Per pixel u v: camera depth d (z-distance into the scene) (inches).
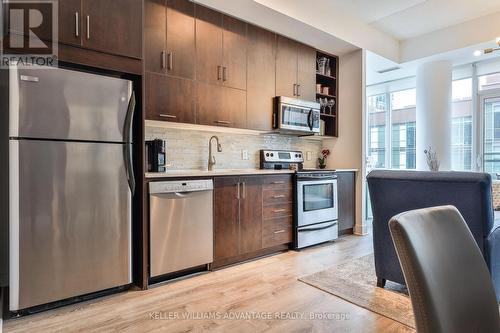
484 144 186.7
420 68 190.4
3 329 71.9
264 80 143.4
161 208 97.9
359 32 163.9
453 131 200.8
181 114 116.3
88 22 86.0
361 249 140.2
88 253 85.1
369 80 224.7
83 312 80.3
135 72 94.9
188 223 103.7
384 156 234.2
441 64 182.2
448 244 32.4
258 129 141.1
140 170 95.7
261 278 104.0
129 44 93.7
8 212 77.7
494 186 151.3
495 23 153.4
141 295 90.7
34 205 76.9
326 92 179.5
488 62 182.7
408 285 27.4
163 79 111.7
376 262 96.0
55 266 80.2
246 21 135.7
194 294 91.4
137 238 97.0
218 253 112.0
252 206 122.6
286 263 119.8
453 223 35.0
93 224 85.8
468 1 143.8
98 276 87.0
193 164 134.0
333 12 150.3
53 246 79.7
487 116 185.6
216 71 126.6
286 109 147.2
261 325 74.0
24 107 75.3
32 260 76.9
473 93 188.9
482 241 75.4
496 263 78.1
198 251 106.3
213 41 125.6
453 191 77.8
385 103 233.1
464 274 32.1
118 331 71.3
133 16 94.9
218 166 142.6
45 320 76.1
